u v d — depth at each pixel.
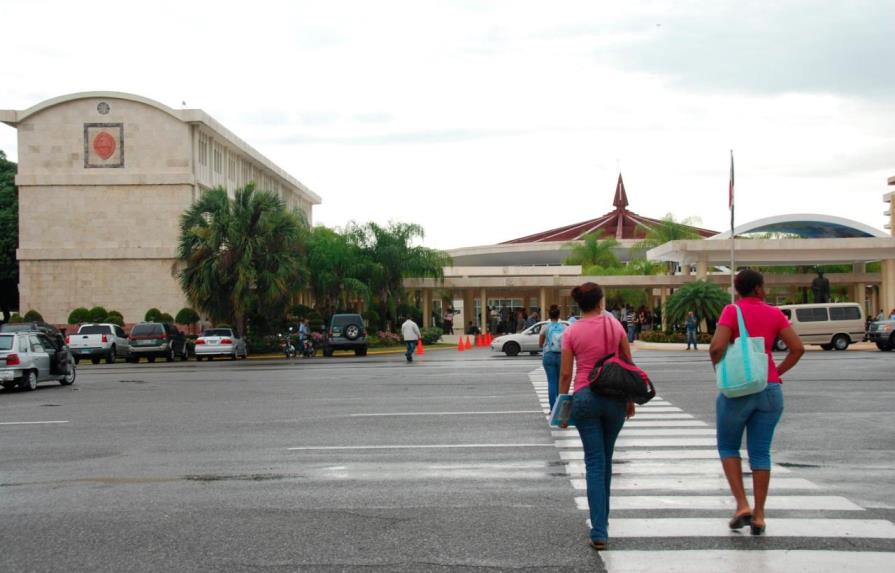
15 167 70.69
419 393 21.16
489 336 59.59
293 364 37.72
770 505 8.74
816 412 16.33
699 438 13.20
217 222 47.47
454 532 7.82
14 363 23.89
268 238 48.19
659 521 8.15
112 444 13.56
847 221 63.94
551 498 9.18
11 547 7.51
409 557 7.04
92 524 8.30
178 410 18.39
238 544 7.51
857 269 63.44
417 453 12.11
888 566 6.70
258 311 49.25
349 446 12.84
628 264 78.62
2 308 71.56
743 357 7.57
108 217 58.69
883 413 16.17
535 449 12.35
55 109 58.78
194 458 12.05
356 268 58.34
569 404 7.60
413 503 9.01
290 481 10.27
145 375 31.30
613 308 66.69
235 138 67.38
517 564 6.82
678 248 54.72
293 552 7.23
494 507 8.79
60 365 26.16
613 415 7.40
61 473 11.05
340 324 45.47
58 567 6.91
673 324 49.41
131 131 58.72
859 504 8.79
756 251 55.66
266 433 14.46
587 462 7.38
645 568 6.69
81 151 58.72
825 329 42.03
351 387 23.41
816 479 10.05
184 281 48.09
